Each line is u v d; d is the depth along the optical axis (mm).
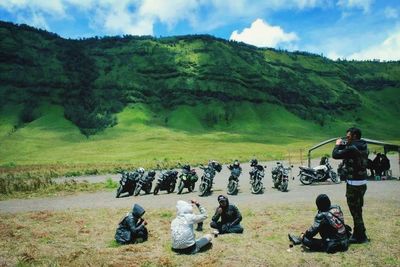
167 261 8477
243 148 109312
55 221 13789
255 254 8742
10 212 16125
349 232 9406
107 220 13742
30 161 78688
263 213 13648
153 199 19188
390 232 9906
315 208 14195
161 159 65375
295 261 8094
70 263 8734
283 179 20703
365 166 8773
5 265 8836
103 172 38375
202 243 9453
